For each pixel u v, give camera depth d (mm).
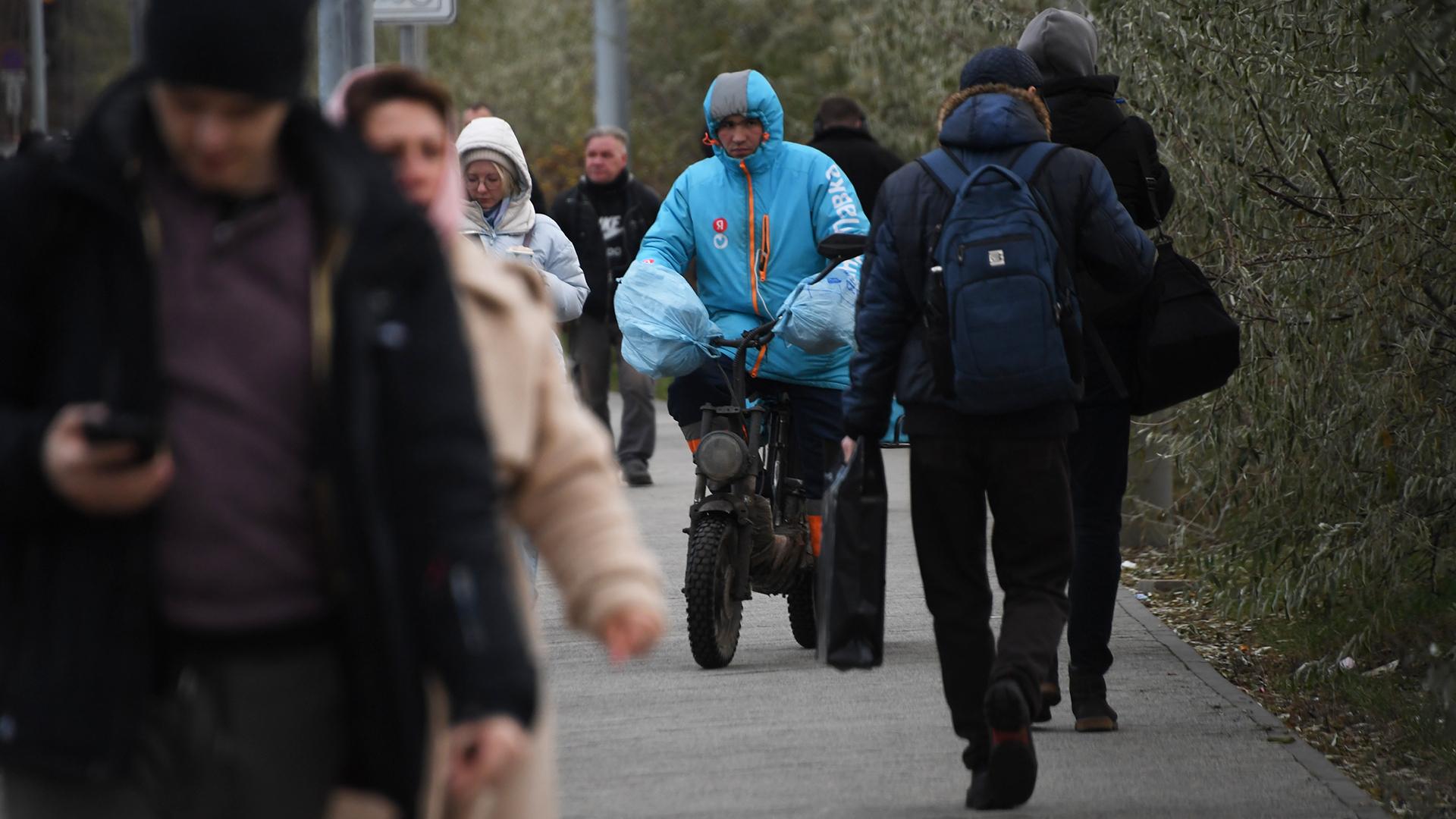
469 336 10445
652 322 27703
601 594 10844
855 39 68312
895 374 19641
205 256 9656
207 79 9266
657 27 108188
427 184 13258
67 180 9352
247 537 9641
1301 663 27141
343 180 9648
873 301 19484
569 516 11062
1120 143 23312
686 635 30297
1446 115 24844
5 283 9445
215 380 9617
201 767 9680
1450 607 27891
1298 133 27484
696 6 107000
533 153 123562
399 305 9711
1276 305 27594
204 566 9617
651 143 108500
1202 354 21906
